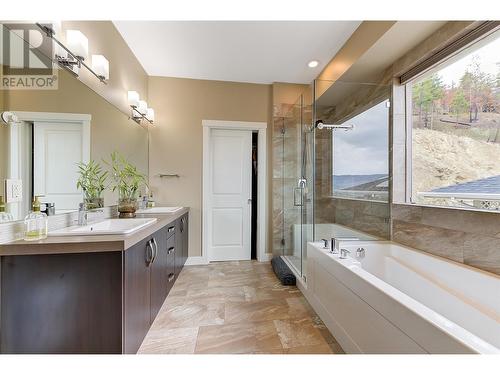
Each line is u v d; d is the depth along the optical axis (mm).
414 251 2002
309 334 1737
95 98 1978
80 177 1785
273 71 3158
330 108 2646
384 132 2426
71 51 1633
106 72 1979
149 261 1657
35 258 1221
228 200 3574
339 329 1614
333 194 2582
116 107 2334
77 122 1753
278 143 3512
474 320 1437
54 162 1523
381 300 1199
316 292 2035
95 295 1252
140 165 2973
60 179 1578
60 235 1343
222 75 3268
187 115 3338
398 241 2279
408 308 1032
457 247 1707
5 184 1195
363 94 2549
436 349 894
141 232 1485
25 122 1313
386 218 2398
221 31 2318
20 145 1282
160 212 2592
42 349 1228
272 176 3516
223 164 3551
